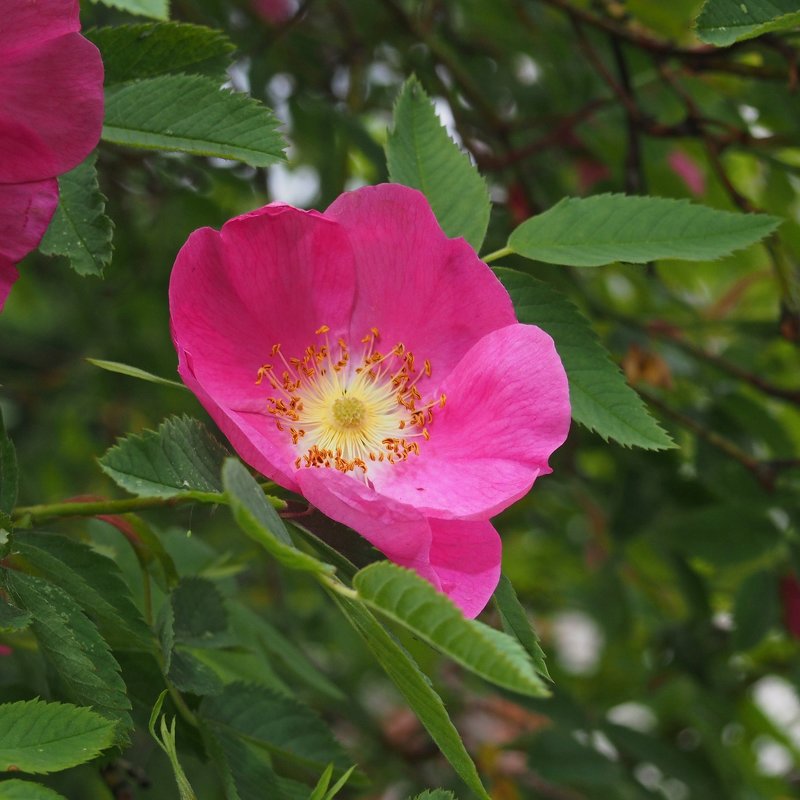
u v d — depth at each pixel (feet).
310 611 2.45
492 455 1.38
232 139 1.41
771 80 1.68
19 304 2.86
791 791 2.23
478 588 1.35
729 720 2.03
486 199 1.45
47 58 1.35
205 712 1.44
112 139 1.42
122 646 1.43
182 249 1.37
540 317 1.44
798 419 2.14
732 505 1.86
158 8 1.42
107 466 1.30
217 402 1.33
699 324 1.94
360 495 1.32
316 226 1.40
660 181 1.94
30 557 1.37
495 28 2.10
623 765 1.92
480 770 1.93
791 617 1.89
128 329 2.40
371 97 2.19
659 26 1.82
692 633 2.08
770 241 1.71
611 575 2.24
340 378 1.42
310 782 1.71
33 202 1.37
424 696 1.29
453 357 1.41
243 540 2.17
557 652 2.48
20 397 2.59
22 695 1.51
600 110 1.92
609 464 2.31
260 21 1.93
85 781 1.66
